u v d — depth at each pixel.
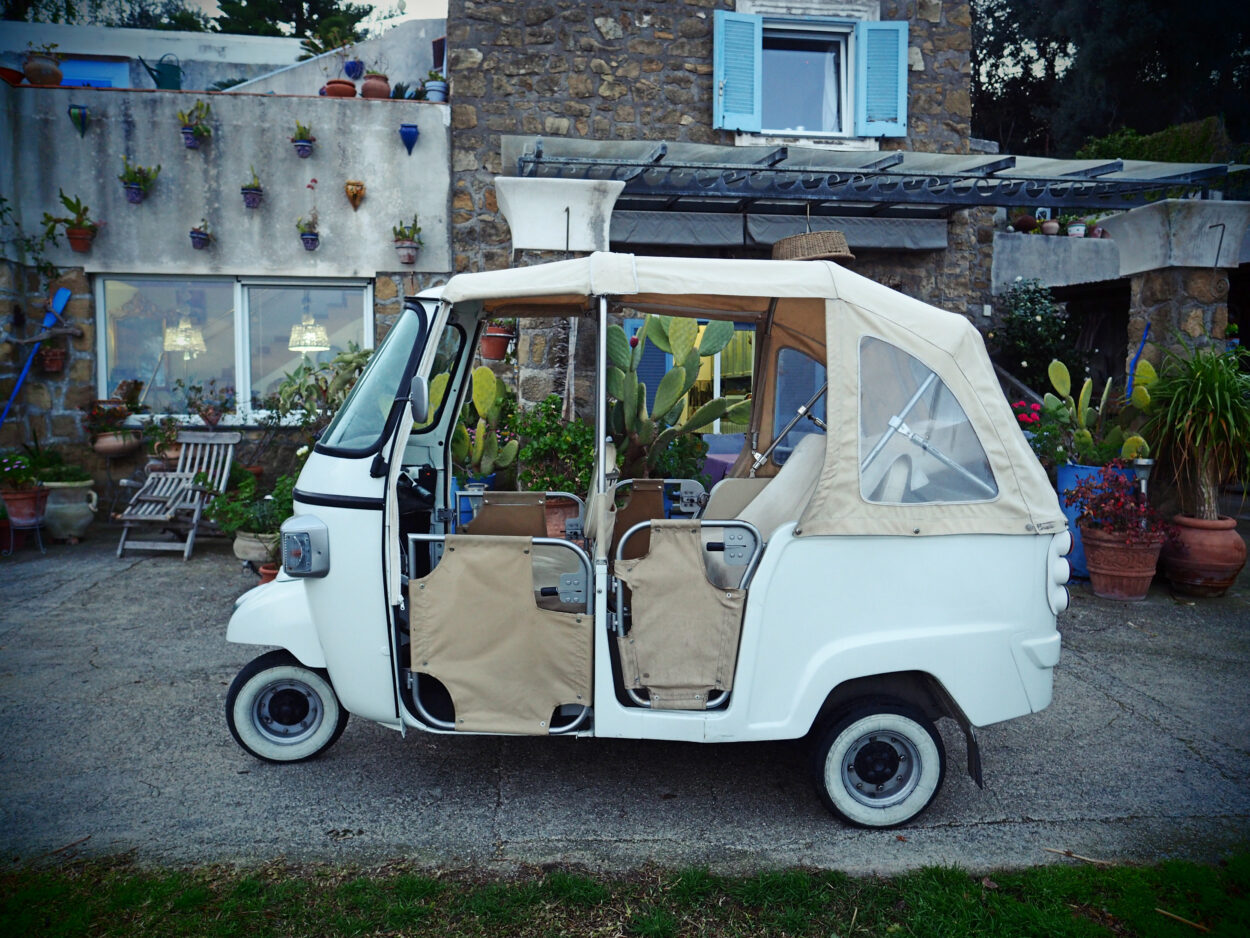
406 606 3.19
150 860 2.79
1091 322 11.66
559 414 6.39
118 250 8.17
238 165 8.23
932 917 2.54
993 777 3.49
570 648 2.94
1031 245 10.66
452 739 3.78
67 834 2.94
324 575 3.07
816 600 2.93
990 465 3.03
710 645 2.93
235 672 4.51
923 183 6.99
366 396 3.24
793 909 2.56
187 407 8.50
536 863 2.81
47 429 8.22
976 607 3.01
